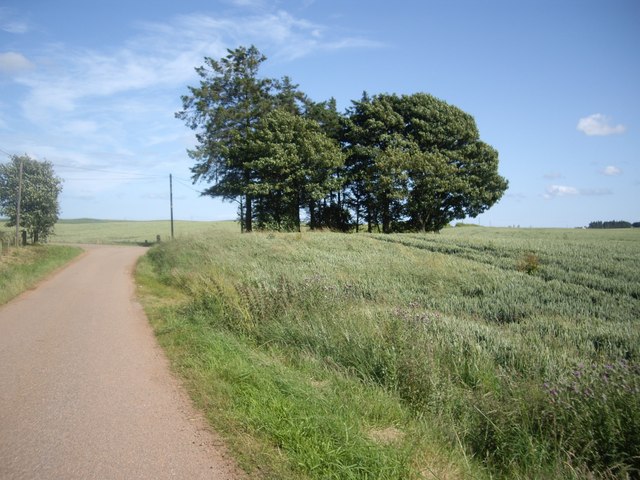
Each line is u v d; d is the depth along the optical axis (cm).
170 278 1788
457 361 692
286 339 848
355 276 1543
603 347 807
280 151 4166
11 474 388
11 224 3784
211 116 4597
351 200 5112
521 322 1032
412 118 4731
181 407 542
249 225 4709
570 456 456
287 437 452
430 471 413
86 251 3616
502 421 504
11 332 927
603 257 2248
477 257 2230
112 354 773
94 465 406
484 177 4794
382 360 674
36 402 553
